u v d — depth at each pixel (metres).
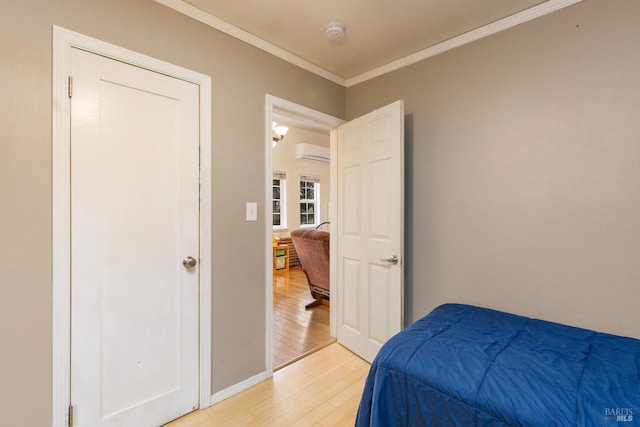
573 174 1.73
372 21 1.98
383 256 2.34
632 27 1.57
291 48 2.30
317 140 6.95
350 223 2.67
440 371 1.25
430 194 2.31
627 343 1.47
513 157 1.94
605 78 1.64
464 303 2.14
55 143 1.40
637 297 1.56
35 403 1.37
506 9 1.87
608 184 1.63
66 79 1.42
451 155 2.20
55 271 1.40
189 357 1.83
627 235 1.58
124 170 1.59
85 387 1.49
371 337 2.45
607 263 1.64
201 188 1.87
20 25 1.32
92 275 1.50
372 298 2.44
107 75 1.54
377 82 2.63
